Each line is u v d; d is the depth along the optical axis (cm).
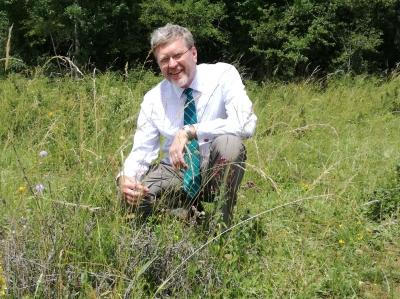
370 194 278
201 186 202
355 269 215
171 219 203
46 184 210
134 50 967
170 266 178
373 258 227
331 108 552
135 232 184
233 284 186
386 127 487
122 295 163
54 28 915
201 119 214
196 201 215
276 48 957
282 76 929
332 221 250
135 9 957
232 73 216
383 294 201
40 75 530
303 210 258
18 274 164
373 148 385
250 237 211
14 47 952
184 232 193
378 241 237
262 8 980
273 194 275
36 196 178
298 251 218
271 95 610
